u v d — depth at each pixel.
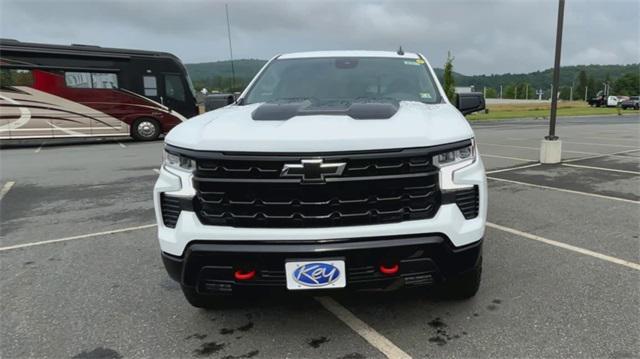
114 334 3.10
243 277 2.61
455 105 4.23
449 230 2.62
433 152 2.60
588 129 22.09
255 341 2.96
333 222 2.56
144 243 5.06
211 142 2.59
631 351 2.71
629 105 57.53
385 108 3.05
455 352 2.76
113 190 8.04
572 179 8.09
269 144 2.51
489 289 3.56
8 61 15.19
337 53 4.55
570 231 5.01
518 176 8.45
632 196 6.68
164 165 2.88
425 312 3.24
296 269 2.54
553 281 3.70
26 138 15.62
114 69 16.70
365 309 3.32
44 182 8.91
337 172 2.49
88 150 14.82
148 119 17.56
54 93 15.85
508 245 4.57
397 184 2.56
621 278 3.74
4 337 3.08
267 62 4.60
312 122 2.71
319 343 2.91
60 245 5.03
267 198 2.57
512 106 70.38
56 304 3.57
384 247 2.53
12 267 4.38
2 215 6.41
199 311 3.40
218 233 2.59
